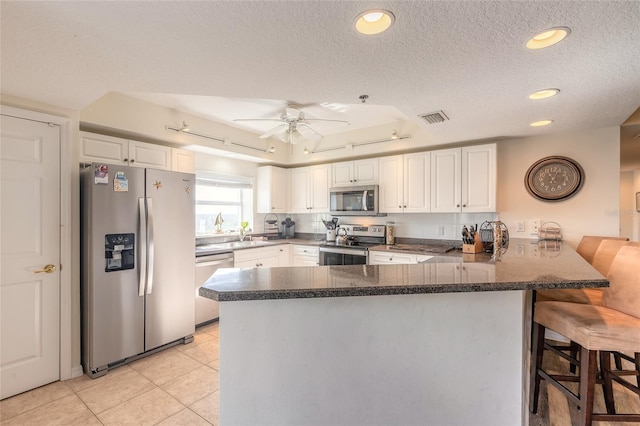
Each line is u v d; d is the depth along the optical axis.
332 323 1.34
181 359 2.68
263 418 1.31
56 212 2.32
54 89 2.01
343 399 1.36
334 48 1.51
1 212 2.09
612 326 1.51
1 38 1.42
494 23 1.31
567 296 2.28
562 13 1.24
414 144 3.71
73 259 2.42
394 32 1.38
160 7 1.20
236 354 1.29
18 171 2.15
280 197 4.89
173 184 2.91
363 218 4.57
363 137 4.12
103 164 2.46
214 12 1.23
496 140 3.39
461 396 1.43
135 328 2.62
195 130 3.59
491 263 1.74
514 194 3.37
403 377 1.39
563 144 3.11
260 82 1.90
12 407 2.02
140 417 1.92
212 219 4.38
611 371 1.86
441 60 1.63
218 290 1.15
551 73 1.78
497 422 1.45
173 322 2.89
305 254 4.45
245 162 4.74
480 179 3.32
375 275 1.40
